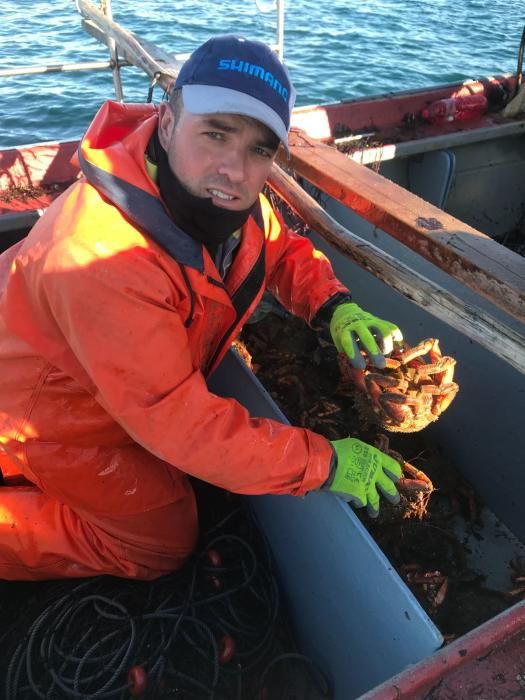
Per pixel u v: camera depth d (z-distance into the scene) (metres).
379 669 1.48
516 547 2.37
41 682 1.67
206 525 2.12
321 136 3.27
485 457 2.43
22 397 1.52
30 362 1.47
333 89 8.37
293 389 2.52
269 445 1.34
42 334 1.35
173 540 1.83
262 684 1.73
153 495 1.71
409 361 1.68
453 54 9.95
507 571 2.29
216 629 1.80
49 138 6.41
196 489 2.24
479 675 1.04
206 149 1.20
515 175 3.82
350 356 1.66
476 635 1.08
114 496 1.65
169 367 1.23
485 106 3.56
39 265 1.21
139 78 7.83
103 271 1.16
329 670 1.80
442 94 3.53
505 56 10.00
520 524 2.37
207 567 1.89
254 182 1.28
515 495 2.34
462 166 3.61
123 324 1.17
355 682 1.64
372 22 11.32
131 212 1.22
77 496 1.64
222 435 1.29
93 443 1.59
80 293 1.16
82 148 1.26
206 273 1.36
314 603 1.78
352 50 9.77
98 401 1.38
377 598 1.41
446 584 2.03
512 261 1.39
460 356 2.36
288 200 1.87
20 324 1.35
